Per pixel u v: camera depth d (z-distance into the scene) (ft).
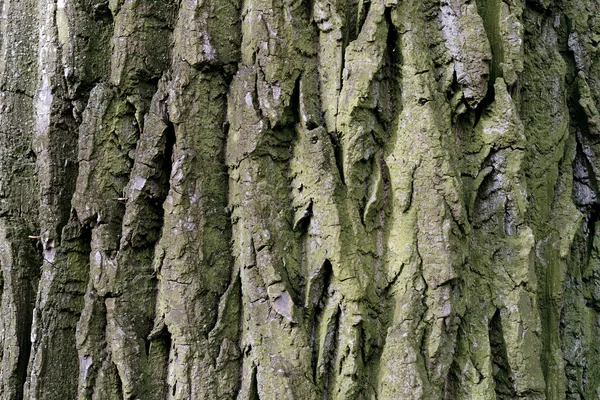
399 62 5.92
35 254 6.70
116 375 5.80
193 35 5.94
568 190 6.97
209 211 5.81
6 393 6.22
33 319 6.18
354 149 5.65
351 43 5.84
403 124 5.78
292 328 5.37
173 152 5.95
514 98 6.31
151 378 5.74
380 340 5.52
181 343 5.59
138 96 6.31
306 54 5.95
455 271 5.46
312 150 5.65
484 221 5.97
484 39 5.95
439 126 5.71
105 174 6.21
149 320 5.92
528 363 5.56
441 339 5.37
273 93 5.76
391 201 5.78
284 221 5.65
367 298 5.48
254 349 5.44
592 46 7.51
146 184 5.94
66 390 6.04
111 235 6.08
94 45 6.68
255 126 5.71
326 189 5.55
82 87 6.62
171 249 5.71
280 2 5.94
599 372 6.77
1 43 7.17
